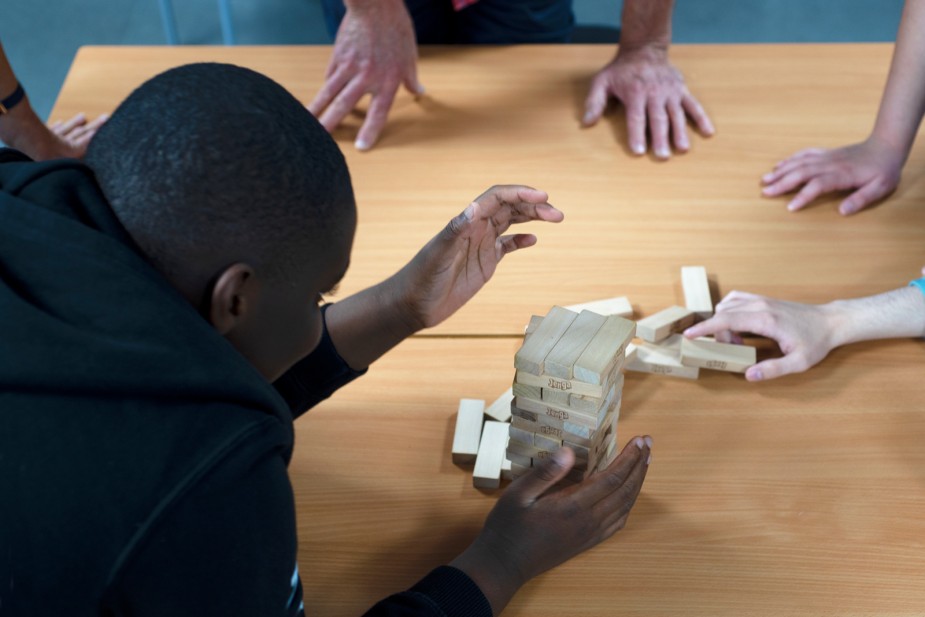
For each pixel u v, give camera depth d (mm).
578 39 2971
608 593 1015
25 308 654
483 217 1084
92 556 646
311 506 1109
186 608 686
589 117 1728
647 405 1229
